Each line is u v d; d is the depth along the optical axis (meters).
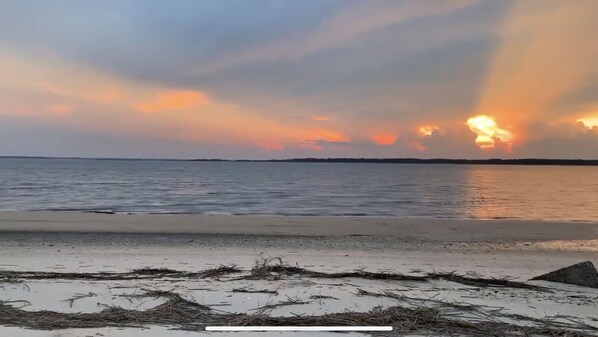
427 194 37.00
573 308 5.25
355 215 21.55
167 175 73.38
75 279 6.21
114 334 3.89
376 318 4.45
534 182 63.91
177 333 3.97
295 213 22.23
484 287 6.28
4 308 4.55
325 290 5.47
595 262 9.99
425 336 4.09
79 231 13.98
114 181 51.62
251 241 12.52
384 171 117.62
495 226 17.00
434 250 11.45
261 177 70.88
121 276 6.62
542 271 8.55
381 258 9.85
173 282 5.99
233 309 4.71
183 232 14.25
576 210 25.42
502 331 4.27
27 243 11.44
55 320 4.23
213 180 58.50
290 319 4.39
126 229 14.66
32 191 34.31
